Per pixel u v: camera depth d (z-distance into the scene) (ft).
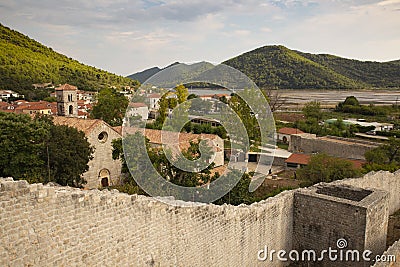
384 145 150.82
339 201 58.59
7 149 88.43
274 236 59.11
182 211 41.98
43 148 92.17
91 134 110.63
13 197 25.91
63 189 33.71
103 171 115.75
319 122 280.10
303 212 62.90
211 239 46.47
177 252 41.86
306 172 112.27
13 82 428.15
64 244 29.81
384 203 62.28
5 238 25.53
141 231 37.27
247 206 53.47
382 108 368.27
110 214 33.83
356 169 108.37
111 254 34.19
